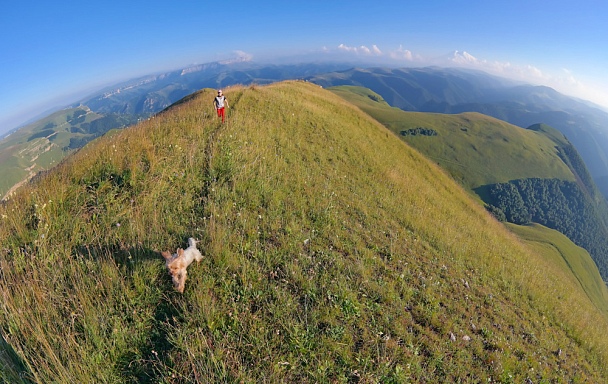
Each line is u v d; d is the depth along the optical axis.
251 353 4.81
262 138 14.78
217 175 10.02
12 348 4.19
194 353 4.48
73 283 5.18
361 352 5.39
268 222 8.60
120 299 5.15
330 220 9.95
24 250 5.97
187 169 9.75
